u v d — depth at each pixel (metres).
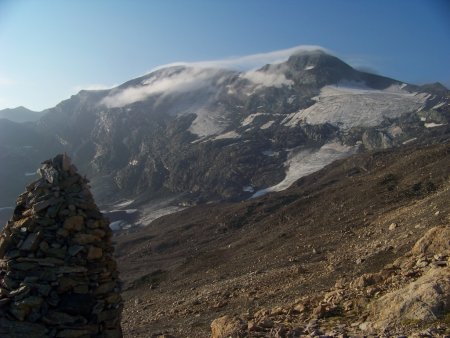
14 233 11.96
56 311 11.45
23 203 12.46
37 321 11.33
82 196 12.38
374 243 41.22
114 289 12.38
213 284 50.84
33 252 11.72
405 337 11.74
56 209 12.02
